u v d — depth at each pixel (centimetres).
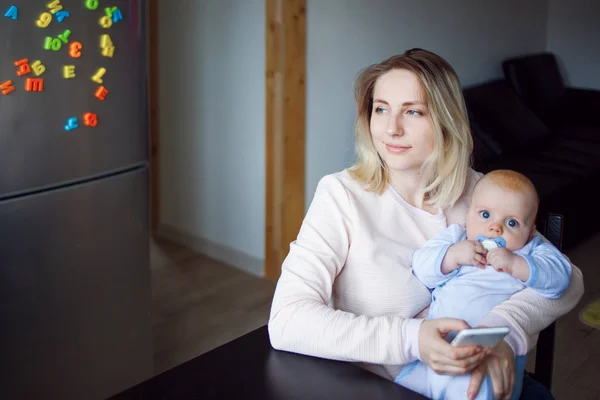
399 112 149
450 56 423
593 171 401
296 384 124
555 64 507
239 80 344
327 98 345
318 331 133
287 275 146
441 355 124
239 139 354
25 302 208
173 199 404
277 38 318
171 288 352
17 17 190
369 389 124
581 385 271
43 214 207
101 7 210
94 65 211
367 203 155
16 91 194
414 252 155
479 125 407
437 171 157
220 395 120
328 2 331
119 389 244
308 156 345
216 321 320
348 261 152
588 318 321
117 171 227
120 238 232
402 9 375
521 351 140
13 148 197
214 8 348
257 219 358
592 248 401
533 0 503
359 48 355
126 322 241
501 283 147
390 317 133
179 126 387
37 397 218
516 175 151
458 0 420
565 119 495
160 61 389
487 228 149
